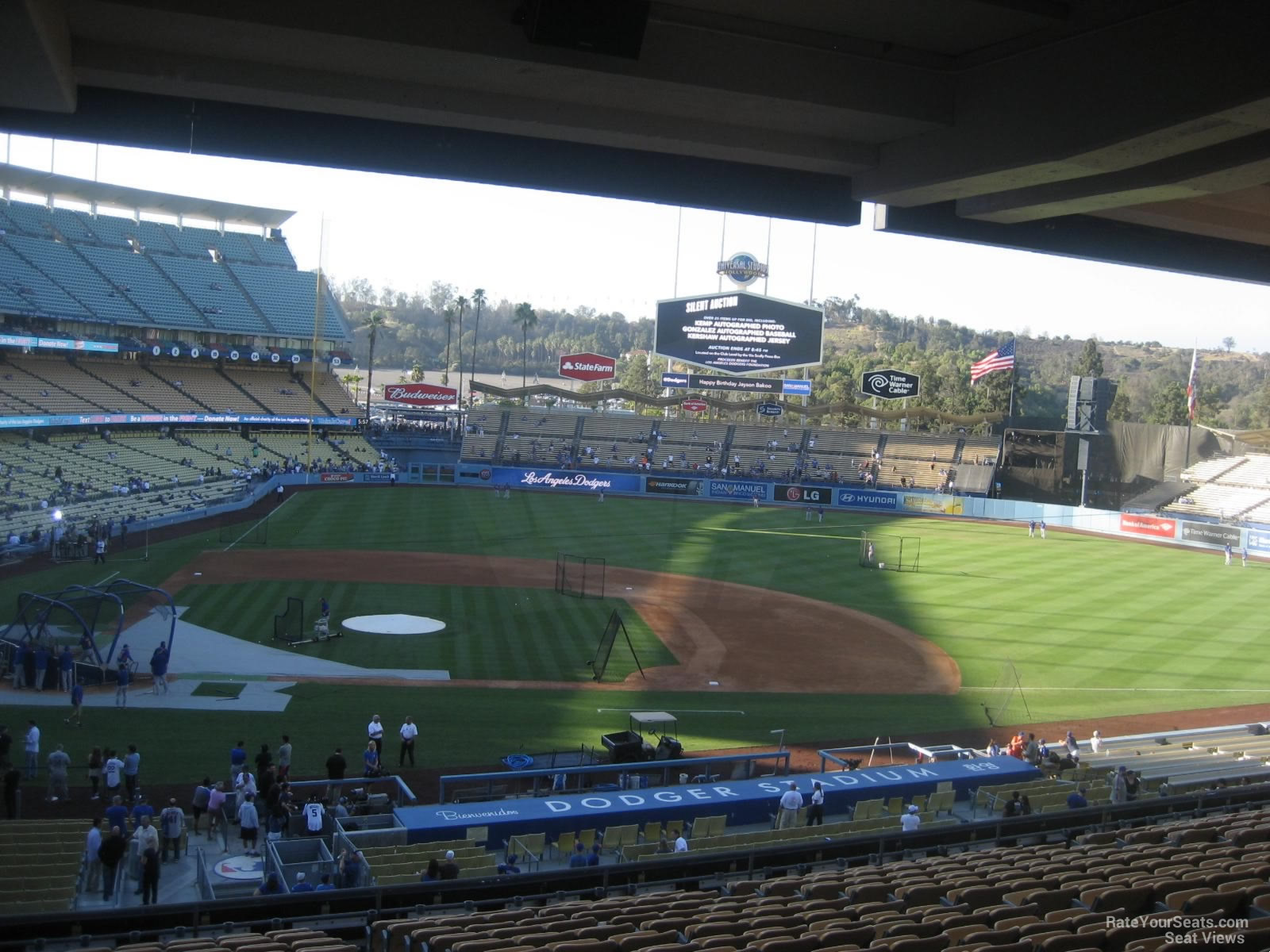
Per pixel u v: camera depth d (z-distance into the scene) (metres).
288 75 8.23
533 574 51.56
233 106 8.94
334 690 31.72
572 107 8.90
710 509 79.69
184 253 89.56
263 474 76.00
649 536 65.19
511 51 7.75
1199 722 33.00
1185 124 7.29
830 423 105.94
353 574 49.16
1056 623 46.03
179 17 7.25
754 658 38.69
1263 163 8.09
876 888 12.09
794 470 90.00
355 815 21.12
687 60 8.23
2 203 78.19
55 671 30.03
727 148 9.45
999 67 8.66
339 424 92.69
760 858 15.30
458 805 20.41
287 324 90.69
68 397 70.44
